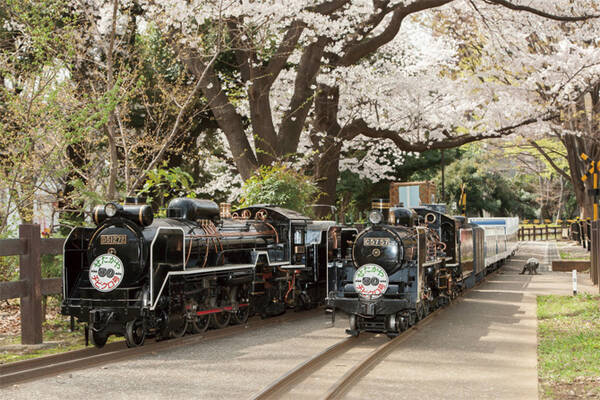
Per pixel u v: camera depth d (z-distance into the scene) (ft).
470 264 59.36
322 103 73.31
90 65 52.95
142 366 27.04
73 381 24.26
